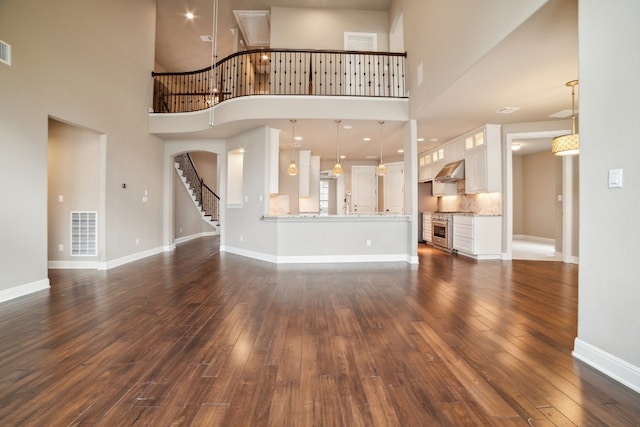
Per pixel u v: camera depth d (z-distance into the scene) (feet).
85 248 16.99
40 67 12.66
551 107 15.83
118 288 12.86
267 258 19.47
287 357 6.97
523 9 8.43
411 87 17.80
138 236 20.13
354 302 11.01
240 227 22.00
